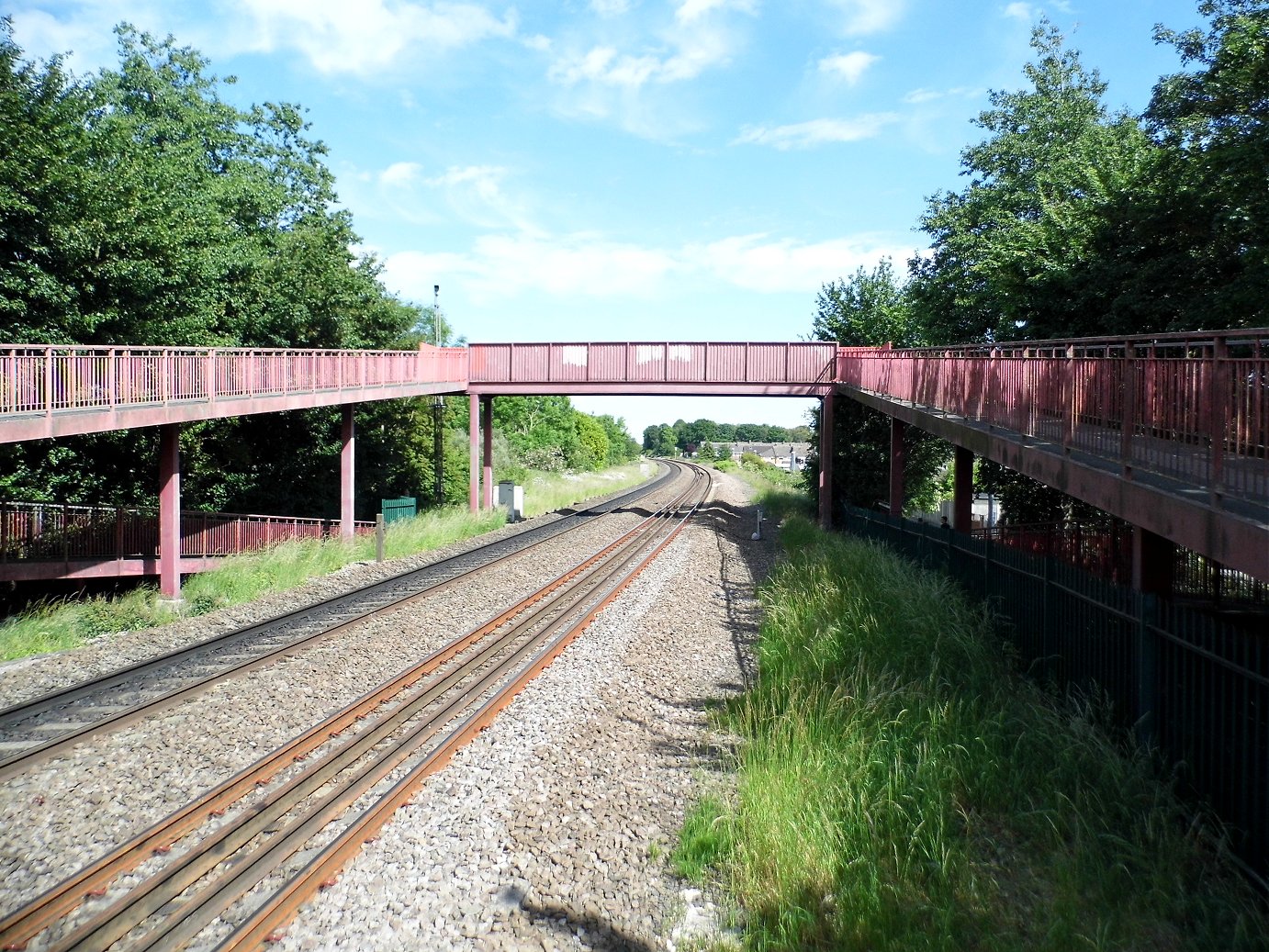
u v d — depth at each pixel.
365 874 5.44
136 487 21.27
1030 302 17.59
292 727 8.11
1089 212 17.08
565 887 5.43
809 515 28.45
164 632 11.72
